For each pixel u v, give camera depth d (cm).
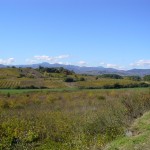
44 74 14738
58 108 3528
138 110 1895
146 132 1320
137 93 2514
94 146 1362
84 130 1745
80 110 2898
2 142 1647
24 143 1722
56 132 1908
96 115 1923
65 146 1596
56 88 9725
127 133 1466
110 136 1526
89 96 5209
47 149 1614
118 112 1839
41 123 2125
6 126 1969
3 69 14800
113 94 5009
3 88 9444
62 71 16162
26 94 6031
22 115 2544
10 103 4012
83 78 12431
